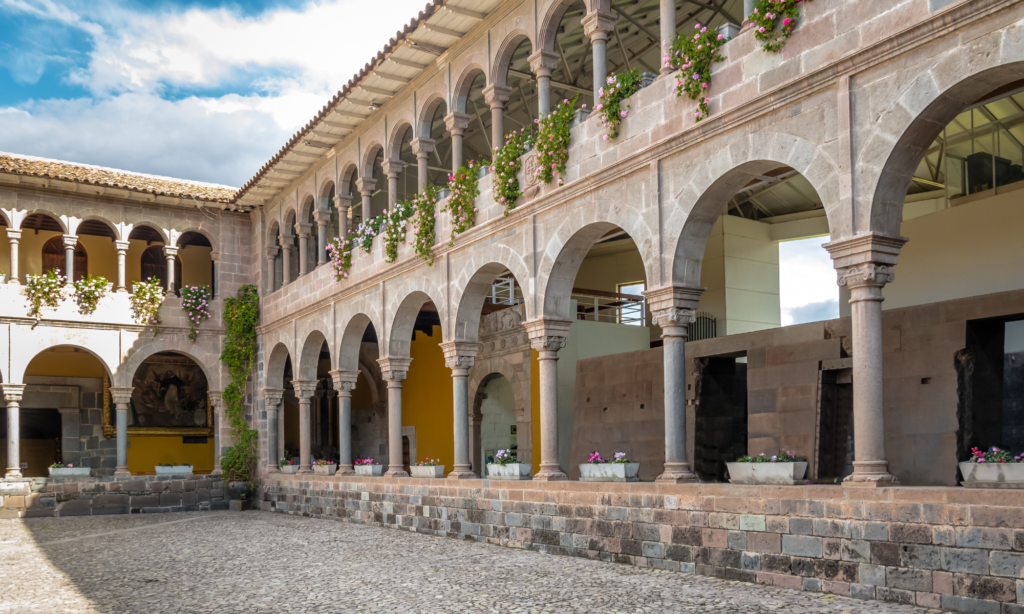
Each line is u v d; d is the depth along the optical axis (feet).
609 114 41.81
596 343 70.13
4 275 79.00
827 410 45.24
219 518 73.31
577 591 31.94
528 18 49.01
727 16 61.21
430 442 84.74
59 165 84.99
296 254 90.84
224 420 88.17
